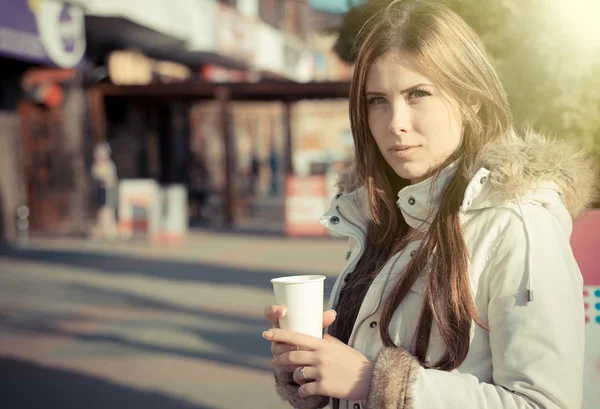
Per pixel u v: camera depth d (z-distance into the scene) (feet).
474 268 4.24
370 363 4.35
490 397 3.94
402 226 5.41
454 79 4.42
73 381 16.43
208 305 23.93
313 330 4.53
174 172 62.69
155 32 46.57
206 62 64.85
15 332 21.18
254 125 88.79
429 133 4.51
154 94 49.83
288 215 44.37
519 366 3.91
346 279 5.57
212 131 73.56
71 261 34.60
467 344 4.22
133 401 14.94
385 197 5.36
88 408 14.60
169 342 19.44
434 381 4.07
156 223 42.22
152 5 43.78
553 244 4.11
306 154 90.07
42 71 41.70
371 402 4.15
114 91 48.73
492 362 4.19
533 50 6.95
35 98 42.68
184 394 15.21
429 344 4.40
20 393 15.74
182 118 65.57
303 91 49.26
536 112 6.89
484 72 4.58
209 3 53.52
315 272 30.14
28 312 23.77
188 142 67.05
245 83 49.62
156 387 15.75
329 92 49.83
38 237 43.50
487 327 4.21
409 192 4.75
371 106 4.79
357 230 5.63
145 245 40.47
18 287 28.17
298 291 4.45
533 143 4.35
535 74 6.95
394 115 4.54
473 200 4.37
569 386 3.84
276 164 85.92
